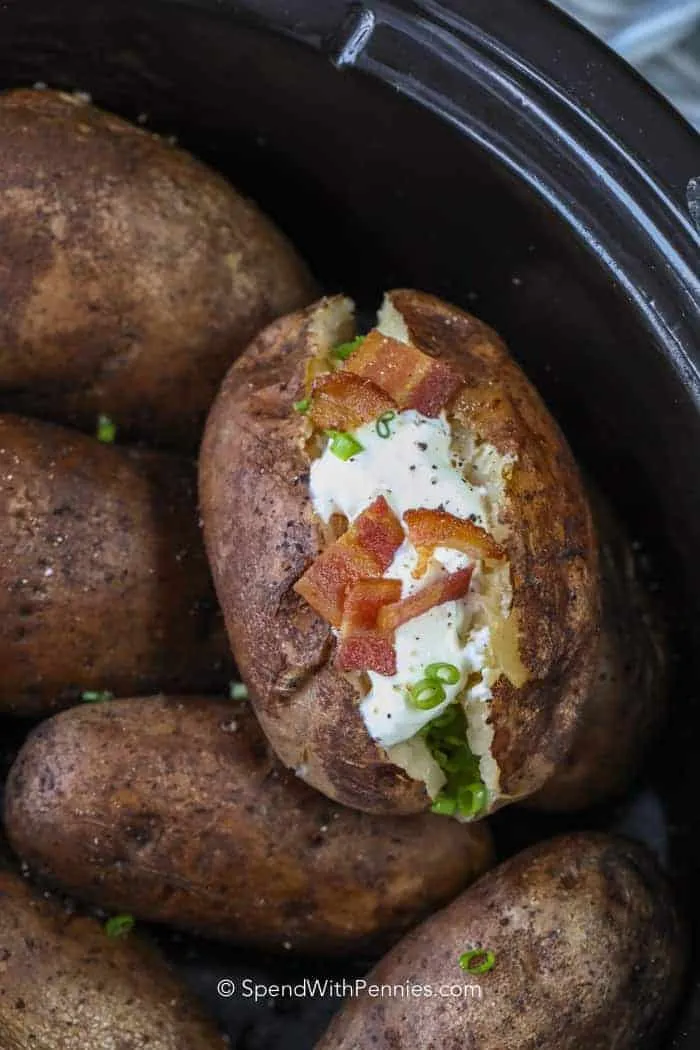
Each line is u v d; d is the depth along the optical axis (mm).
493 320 560
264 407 497
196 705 518
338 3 508
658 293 496
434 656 476
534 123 501
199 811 503
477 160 513
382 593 474
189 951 543
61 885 514
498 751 486
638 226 496
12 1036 491
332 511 480
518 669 480
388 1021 490
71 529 516
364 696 480
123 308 524
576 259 510
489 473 485
